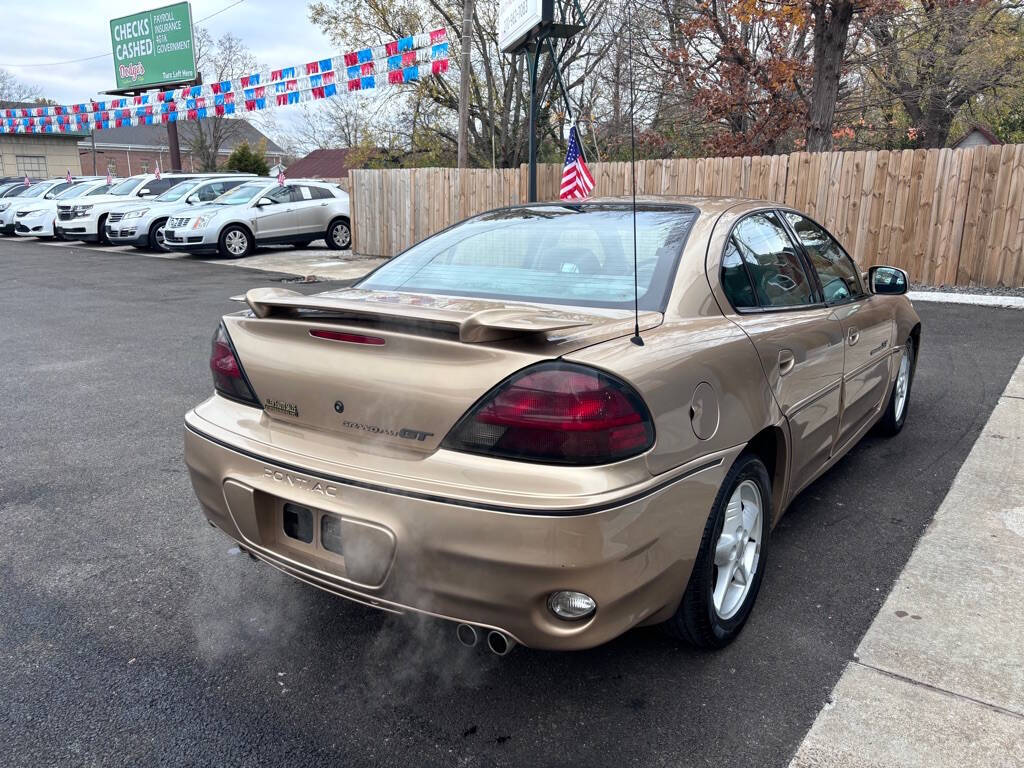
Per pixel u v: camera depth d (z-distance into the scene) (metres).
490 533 2.02
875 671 2.56
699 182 12.07
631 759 2.19
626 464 2.09
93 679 2.56
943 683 2.48
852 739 2.24
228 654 2.71
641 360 2.21
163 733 2.31
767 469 3.03
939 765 2.13
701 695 2.46
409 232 16.41
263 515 2.48
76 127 26.16
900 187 10.41
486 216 3.53
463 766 2.17
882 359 4.30
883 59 18.58
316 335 2.39
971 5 17.09
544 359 2.08
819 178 10.96
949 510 3.82
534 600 2.04
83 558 3.42
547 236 3.12
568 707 2.41
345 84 18.03
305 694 2.49
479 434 2.10
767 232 3.37
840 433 3.74
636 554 2.12
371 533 2.17
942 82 19.78
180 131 62.84
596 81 20.36
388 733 2.31
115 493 4.14
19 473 4.44
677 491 2.25
